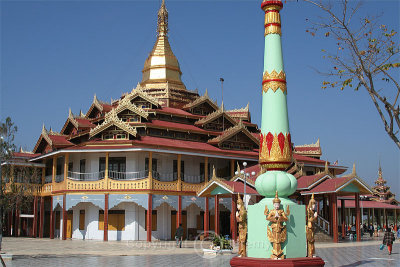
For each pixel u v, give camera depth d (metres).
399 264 29.80
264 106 22.44
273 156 21.91
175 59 73.94
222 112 64.50
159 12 75.88
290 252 20.83
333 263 30.27
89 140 59.06
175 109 65.38
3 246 45.62
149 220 51.47
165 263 30.98
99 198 52.88
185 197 54.53
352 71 20.19
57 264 30.47
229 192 47.41
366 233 79.38
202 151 56.28
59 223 61.25
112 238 54.66
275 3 22.56
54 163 58.75
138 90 62.06
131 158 55.59
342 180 49.03
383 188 102.44
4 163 43.41
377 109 19.64
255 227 21.33
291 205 21.19
